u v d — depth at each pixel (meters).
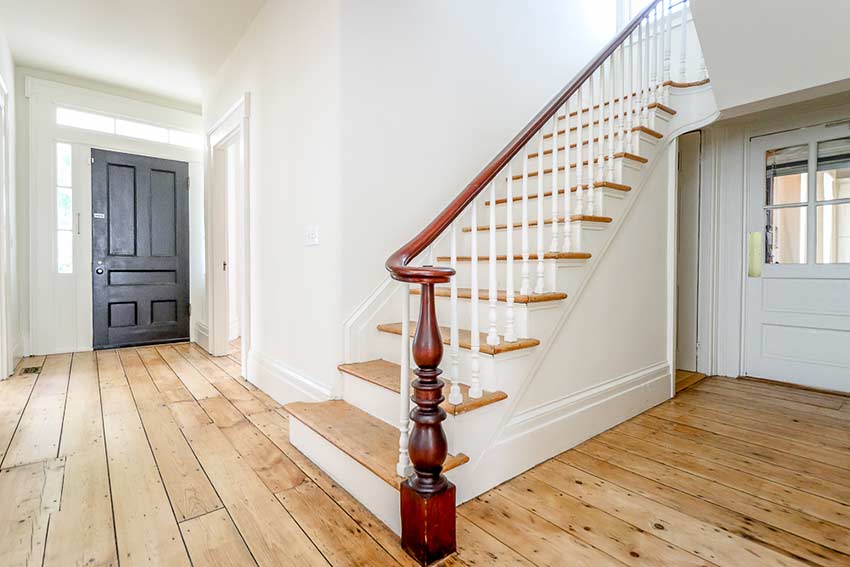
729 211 3.51
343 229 2.27
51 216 4.09
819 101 3.01
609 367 2.46
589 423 2.27
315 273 2.45
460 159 2.79
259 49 3.09
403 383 1.45
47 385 3.17
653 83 2.88
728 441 2.23
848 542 1.42
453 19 2.75
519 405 1.90
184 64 3.82
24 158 3.94
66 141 4.14
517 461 1.87
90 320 4.32
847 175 3.02
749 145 3.42
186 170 4.82
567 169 2.19
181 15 3.09
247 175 3.30
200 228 4.93
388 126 2.44
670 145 2.93
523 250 1.97
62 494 1.69
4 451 2.06
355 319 2.29
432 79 2.64
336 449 1.78
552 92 3.39
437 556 1.32
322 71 2.35
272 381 2.91
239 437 2.26
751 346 3.45
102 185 4.34
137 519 1.53
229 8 3.02
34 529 1.46
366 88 2.34
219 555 1.35
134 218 4.54
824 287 3.11
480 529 1.49
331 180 2.29
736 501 1.66
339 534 1.46
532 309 1.94
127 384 3.22
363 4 2.33
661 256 2.92
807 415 2.61
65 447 2.12
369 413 2.06
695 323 3.66
